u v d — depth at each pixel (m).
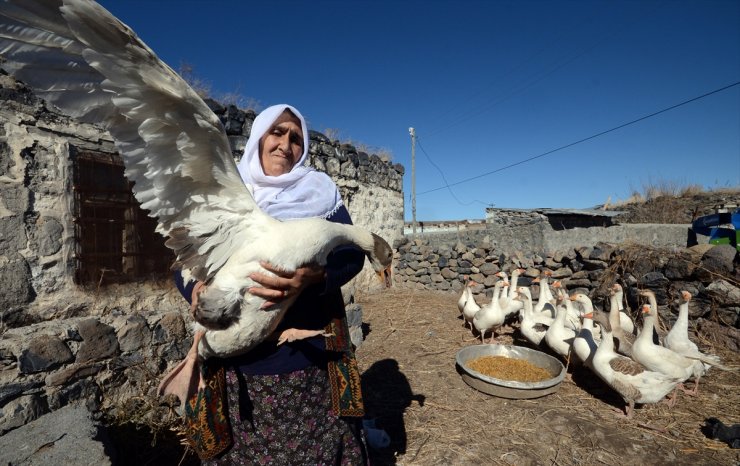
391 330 6.74
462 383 4.60
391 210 11.37
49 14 1.26
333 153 8.76
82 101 1.41
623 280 6.61
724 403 4.03
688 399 4.13
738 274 5.39
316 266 1.67
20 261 3.31
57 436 2.60
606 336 4.04
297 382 1.79
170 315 4.04
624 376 3.78
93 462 2.34
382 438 3.34
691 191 16.11
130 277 4.17
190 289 1.86
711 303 5.55
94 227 3.88
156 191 1.55
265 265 1.56
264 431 1.77
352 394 1.94
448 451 3.29
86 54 1.28
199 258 1.67
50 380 3.13
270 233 1.62
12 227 3.27
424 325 7.05
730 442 3.34
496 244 11.18
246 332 1.60
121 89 1.37
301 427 1.79
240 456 1.79
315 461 1.81
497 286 5.88
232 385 1.81
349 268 1.91
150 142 1.47
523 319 5.65
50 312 3.46
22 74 1.31
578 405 4.07
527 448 3.33
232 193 1.63
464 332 6.65
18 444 2.51
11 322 3.23
